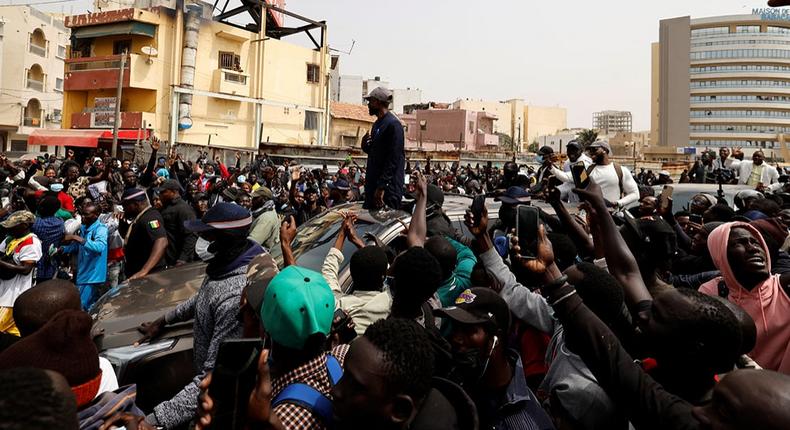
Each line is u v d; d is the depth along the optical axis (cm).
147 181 984
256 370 150
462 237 418
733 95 9631
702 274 369
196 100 3078
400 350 154
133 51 2906
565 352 227
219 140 3200
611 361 179
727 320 168
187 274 454
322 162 2705
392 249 391
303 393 178
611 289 223
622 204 582
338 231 429
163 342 323
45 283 257
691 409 159
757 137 9581
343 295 328
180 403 248
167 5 3122
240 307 246
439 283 250
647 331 182
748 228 284
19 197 1020
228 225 278
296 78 3597
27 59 4094
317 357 193
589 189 272
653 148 6241
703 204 596
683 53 9562
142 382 308
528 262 234
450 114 5497
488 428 221
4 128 4025
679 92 9581
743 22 9688
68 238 631
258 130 3366
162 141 2591
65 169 1276
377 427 153
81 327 172
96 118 2958
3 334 268
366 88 7494
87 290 640
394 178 460
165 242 550
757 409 123
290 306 185
